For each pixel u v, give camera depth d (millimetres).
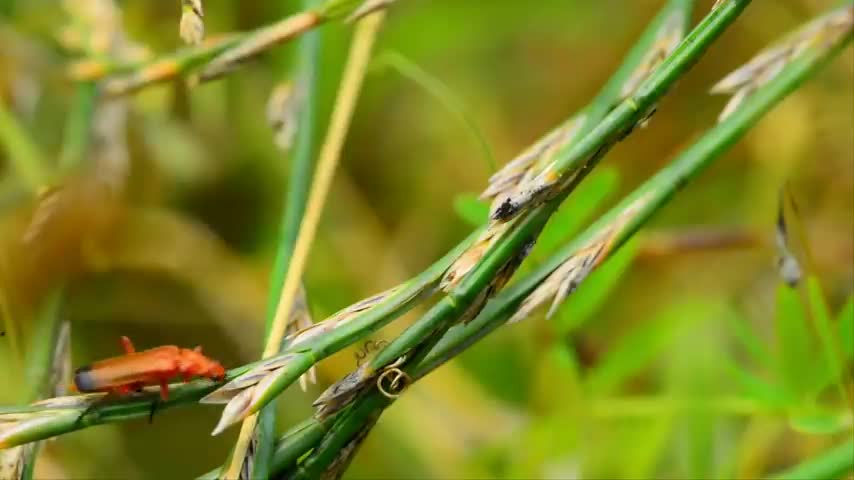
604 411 239
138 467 275
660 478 247
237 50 209
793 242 265
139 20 308
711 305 252
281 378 188
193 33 200
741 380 231
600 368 240
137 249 283
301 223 212
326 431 193
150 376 188
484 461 254
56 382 208
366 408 191
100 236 252
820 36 190
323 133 305
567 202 232
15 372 239
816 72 190
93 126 246
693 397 239
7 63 277
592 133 188
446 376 291
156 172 303
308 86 223
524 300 193
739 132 190
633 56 209
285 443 194
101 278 284
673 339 258
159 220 293
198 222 305
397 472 281
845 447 201
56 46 276
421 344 191
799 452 266
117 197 260
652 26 209
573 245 192
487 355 290
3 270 227
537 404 256
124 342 193
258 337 303
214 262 304
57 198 239
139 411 190
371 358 189
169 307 303
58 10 286
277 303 205
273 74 309
